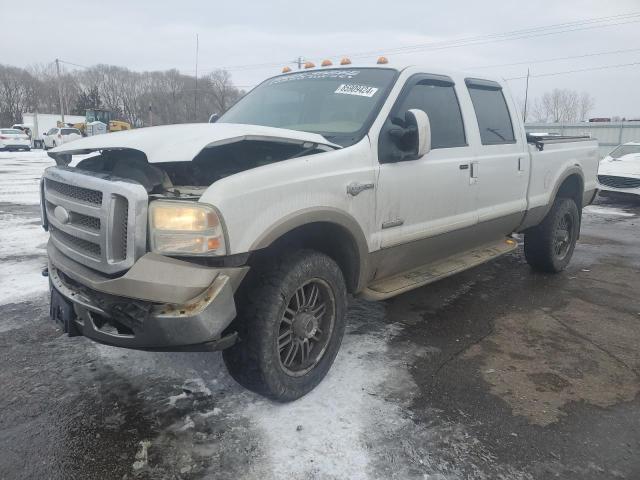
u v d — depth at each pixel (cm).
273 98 434
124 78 8262
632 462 269
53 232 325
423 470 258
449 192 414
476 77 479
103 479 248
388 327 433
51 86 9388
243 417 296
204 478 249
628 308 494
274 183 281
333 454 267
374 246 353
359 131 353
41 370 344
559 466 264
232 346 289
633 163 1231
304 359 320
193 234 253
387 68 405
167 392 320
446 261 460
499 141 485
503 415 307
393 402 317
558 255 601
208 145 262
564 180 584
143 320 253
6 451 265
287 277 289
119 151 307
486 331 431
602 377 357
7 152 3222
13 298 475
